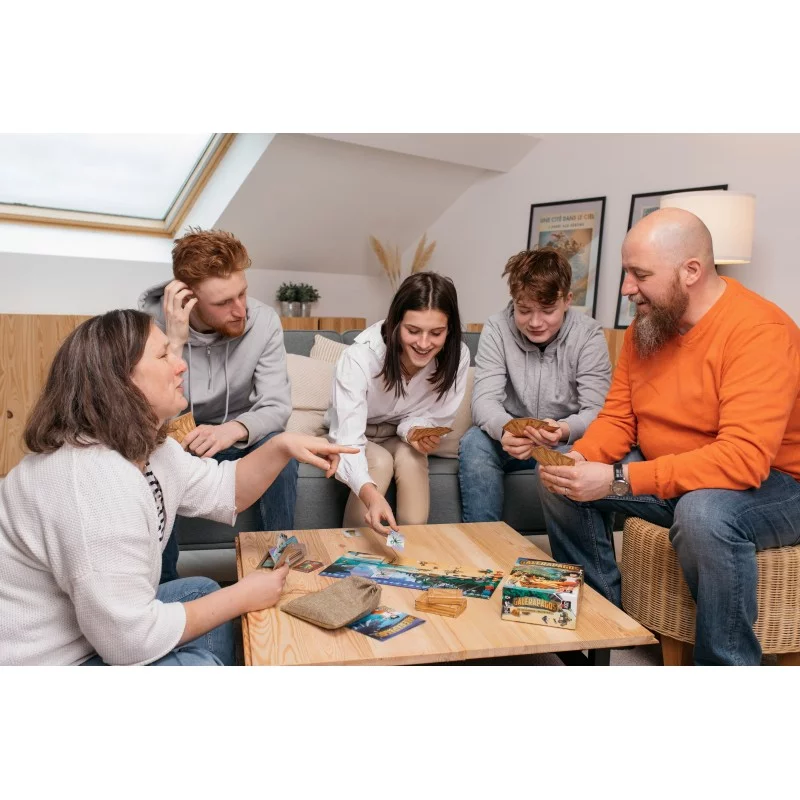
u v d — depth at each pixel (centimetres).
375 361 225
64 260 462
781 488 174
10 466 338
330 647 133
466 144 463
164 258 491
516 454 222
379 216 526
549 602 144
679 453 191
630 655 204
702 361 182
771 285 355
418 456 238
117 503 119
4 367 333
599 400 246
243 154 448
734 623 166
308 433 261
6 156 427
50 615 123
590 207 444
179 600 155
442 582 162
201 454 205
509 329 260
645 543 189
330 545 186
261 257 523
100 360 122
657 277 179
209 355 231
